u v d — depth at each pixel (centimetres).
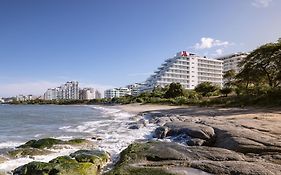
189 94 9188
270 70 6075
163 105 7512
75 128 3128
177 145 1415
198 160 1183
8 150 1772
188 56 16300
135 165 1152
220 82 17475
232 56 19288
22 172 1204
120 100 13438
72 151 1722
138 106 8312
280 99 4084
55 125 3606
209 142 1717
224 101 5466
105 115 5603
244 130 1728
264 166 1047
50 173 1148
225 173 1012
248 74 6334
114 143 1994
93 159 1351
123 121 3778
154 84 15675
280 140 1427
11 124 3850
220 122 2291
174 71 15875
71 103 19388
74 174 1128
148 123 2970
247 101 4616
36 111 8488
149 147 1373
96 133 2619
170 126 2219
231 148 1398
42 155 1614
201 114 3475
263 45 6228
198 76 16625
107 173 1084
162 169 1059
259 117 2497
